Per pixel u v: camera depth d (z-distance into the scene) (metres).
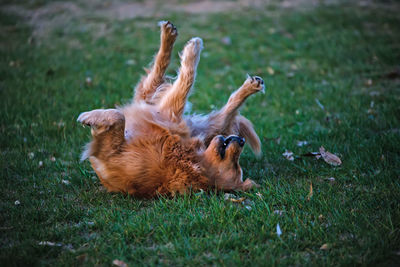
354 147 4.62
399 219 3.18
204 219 3.28
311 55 8.18
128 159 3.61
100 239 3.11
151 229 3.24
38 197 3.82
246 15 10.85
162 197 3.68
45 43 8.95
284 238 3.05
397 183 3.75
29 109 5.73
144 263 2.80
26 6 11.45
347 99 6.08
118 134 3.54
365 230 3.06
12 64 7.55
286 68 7.67
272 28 9.80
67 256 2.88
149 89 4.55
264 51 8.52
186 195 3.65
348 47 8.41
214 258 2.83
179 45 8.55
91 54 8.34
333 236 3.02
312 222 3.26
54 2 11.90
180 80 3.90
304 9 11.23
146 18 10.61
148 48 8.66
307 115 5.72
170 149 3.64
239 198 3.69
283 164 4.47
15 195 3.81
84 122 3.48
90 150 3.58
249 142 4.54
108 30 9.81
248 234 3.12
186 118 4.16
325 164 4.37
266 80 7.16
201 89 6.85
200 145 3.82
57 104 6.01
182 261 2.82
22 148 4.79
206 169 3.71
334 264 2.73
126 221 3.34
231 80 7.10
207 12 11.15
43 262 2.81
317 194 3.69
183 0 12.34
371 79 6.90
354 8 11.13
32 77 7.05
